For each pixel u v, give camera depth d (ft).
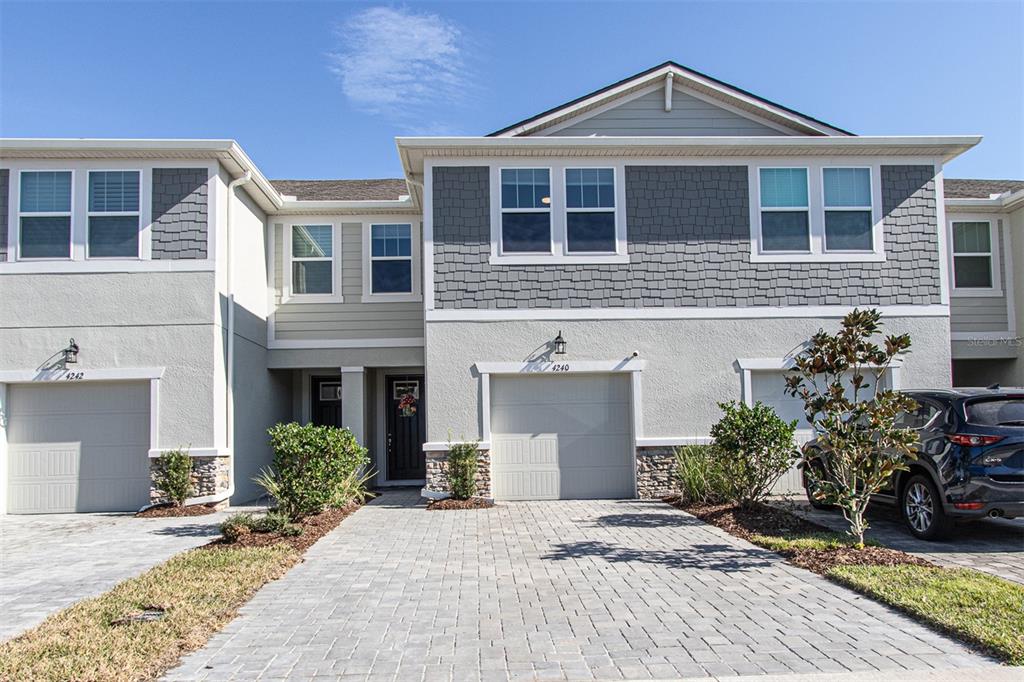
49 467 43.52
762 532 31.35
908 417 31.58
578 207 44.52
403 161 45.32
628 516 36.83
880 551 26.53
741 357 44.11
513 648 17.79
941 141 44.52
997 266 54.44
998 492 27.22
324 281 53.83
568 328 43.83
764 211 45.03
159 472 42.29
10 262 43.32
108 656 17.12
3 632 19.66
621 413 44.29
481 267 43.88
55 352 43.11
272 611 21.11
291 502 34.91
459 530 33.68
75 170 43.78
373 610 21.11
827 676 15.65
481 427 43.11
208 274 43.70
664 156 44.93
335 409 57.93
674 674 16.01
